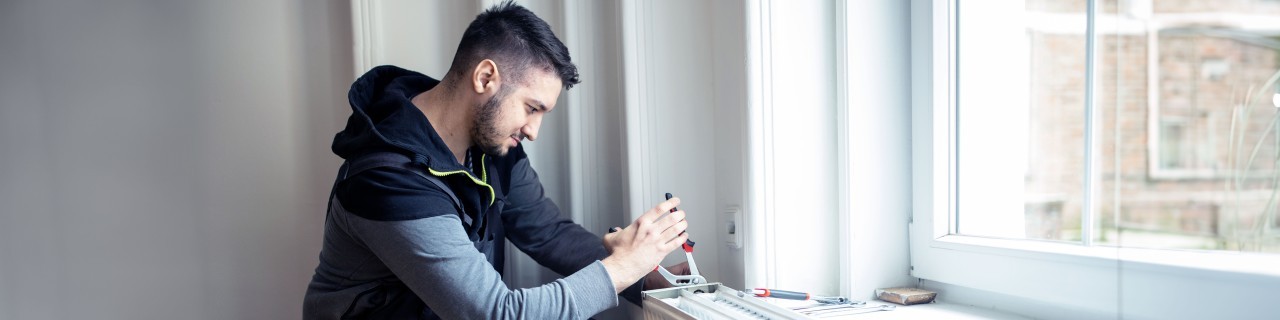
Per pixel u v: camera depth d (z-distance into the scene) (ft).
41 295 5.63
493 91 3.55
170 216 5.51
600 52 5.05
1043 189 3.92
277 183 5.45
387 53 5.14
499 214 4.23
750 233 3.84
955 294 3.58
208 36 5.43
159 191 5.51
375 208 3.18
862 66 3.72
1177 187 2.02
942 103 3.63
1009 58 3.84
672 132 4.43
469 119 3.64
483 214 3.76
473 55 3.58
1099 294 2.77
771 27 3.81
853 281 3.72
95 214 5.56
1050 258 3.00
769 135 3.81
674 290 3.69
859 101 3.72
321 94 5.42
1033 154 3.90
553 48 3.63
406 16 5.17
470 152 4.01
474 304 3.18
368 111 3.69
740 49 3.86
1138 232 2.10
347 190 3.30
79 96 5.54
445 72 5.24
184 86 5.46
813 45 3.91
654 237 3.62
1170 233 2.03
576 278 3.43
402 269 3.21
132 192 5.53
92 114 5.54
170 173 5.50
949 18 3.63
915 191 3.78
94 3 5.51
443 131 3.73
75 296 5.59
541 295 3.30
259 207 5.47
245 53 5.41
